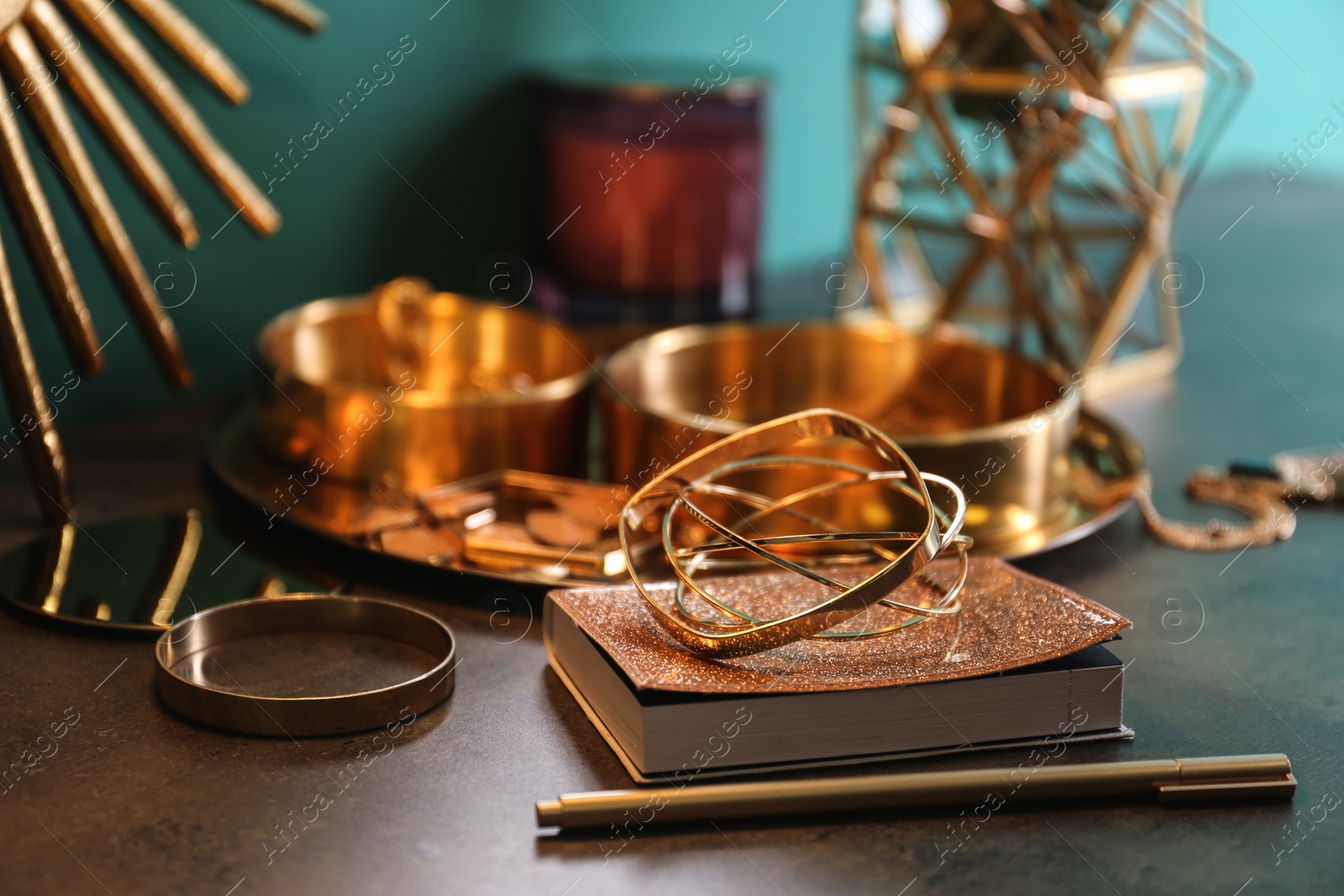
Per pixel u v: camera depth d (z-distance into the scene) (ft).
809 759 1.85
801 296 3.23
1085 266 2.79
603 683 1.90
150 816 1.80
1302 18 4.83
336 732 1.89
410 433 2.23
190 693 1.90
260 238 2.43
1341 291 3.34
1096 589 2.15
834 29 3.48
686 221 2.80
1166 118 2.71
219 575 2.11
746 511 2.12
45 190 2.38
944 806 1.84
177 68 2.47
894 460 2.00
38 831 1.78
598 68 2.88
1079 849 1.80
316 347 2.43
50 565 2.12
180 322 2.55
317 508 2.20
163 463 2.39
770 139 3.37
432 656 2.00
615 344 2.73
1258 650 2.06
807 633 1.83
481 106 2.82
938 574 2.00
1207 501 2.37
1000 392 2.39
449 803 1.82
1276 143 4.96
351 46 2.64
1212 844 1.81
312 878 1.75
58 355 2.44
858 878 1.77
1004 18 2.55
